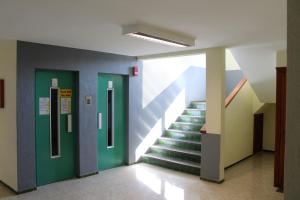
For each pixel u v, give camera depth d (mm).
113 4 2229
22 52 3783
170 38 3252
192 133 5605
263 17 2609
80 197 3803
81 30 3148
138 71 5488
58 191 4016
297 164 856
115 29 3100
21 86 3805
